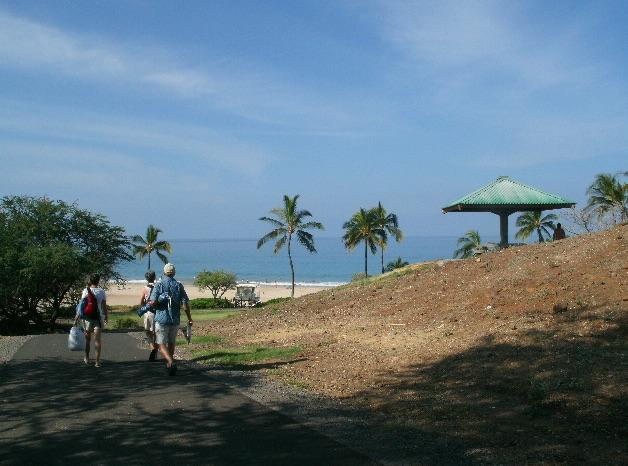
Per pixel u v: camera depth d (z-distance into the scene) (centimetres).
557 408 606
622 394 606
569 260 1338
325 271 16025
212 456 523
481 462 492
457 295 1369
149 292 1084
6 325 2873
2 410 696
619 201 3594
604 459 478
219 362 1055
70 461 514
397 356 943
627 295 991
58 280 2767
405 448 536
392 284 1798
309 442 560
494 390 692
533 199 2138
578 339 829
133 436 587
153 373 942
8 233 2719
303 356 1070
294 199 5697
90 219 2962
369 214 5712
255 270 16600
